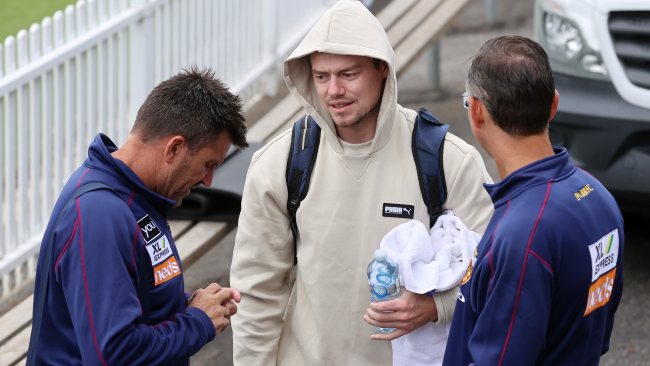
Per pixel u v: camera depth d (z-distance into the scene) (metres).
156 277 2.59
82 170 2.57
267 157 3.16
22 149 4.69
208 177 2.71
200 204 4.86
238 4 6.30
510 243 2.36
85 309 2.42
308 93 3.12
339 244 3.09
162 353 2.52
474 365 2.45
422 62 8.84
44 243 2.53
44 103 4.78
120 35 5.26
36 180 4.79
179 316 2.64
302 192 3.11
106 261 2.43
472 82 2.51
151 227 2.58
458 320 2.60
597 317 2.51
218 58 6.18
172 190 2.64
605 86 5.10
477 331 2.42
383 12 7.38
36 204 4.80
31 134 4.74
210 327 2.67
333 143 3.08
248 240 3.19
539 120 2.45
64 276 2.46
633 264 5.37
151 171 2.59
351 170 3.09
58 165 4.92
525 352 2.36
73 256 2.44
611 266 2.53
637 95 5.01
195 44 5.95
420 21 7.20
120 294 2.43
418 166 3.08
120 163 2.54
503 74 2.43
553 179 2.43
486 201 3.11
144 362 2.48
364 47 2.95
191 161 2.61
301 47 3.01
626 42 5.07
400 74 6.41
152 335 2.51
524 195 2.42
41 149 4.87
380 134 3.07
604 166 5.09
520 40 2.50
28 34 5.42
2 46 4.75
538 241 2.35
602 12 5.08
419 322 3.00
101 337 2.41
